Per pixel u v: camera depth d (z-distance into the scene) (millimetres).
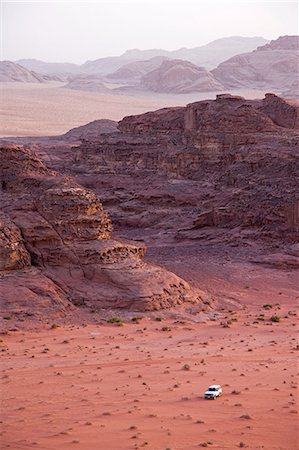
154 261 84312
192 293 67750
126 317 62188
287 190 100500
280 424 34594
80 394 40312
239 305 69938
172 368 46469
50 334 56625
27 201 68812
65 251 66375
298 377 44062
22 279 63406
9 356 49781
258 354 50844
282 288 76875
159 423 34844
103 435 33188
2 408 37875
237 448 31359
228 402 38312
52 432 33906
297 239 94312
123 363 47906
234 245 94750
